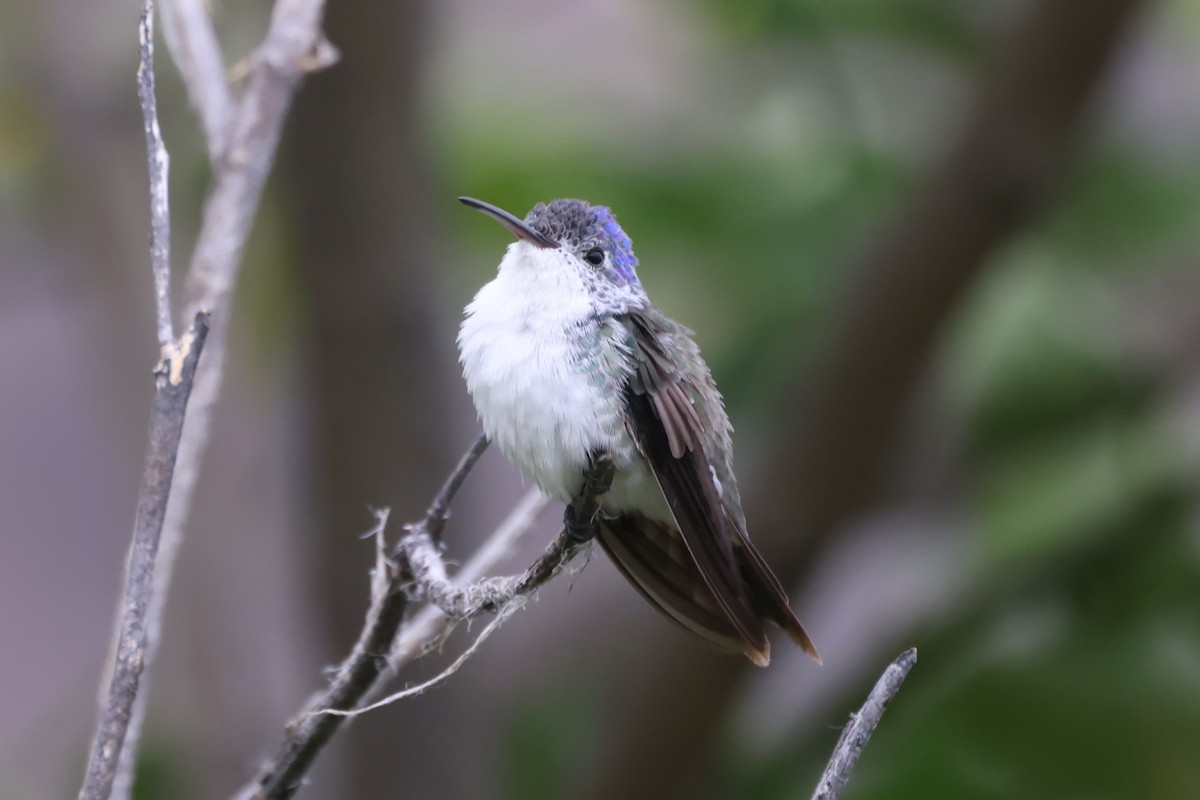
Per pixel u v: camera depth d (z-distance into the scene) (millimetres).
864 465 9547
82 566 14797
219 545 10766
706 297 10766
